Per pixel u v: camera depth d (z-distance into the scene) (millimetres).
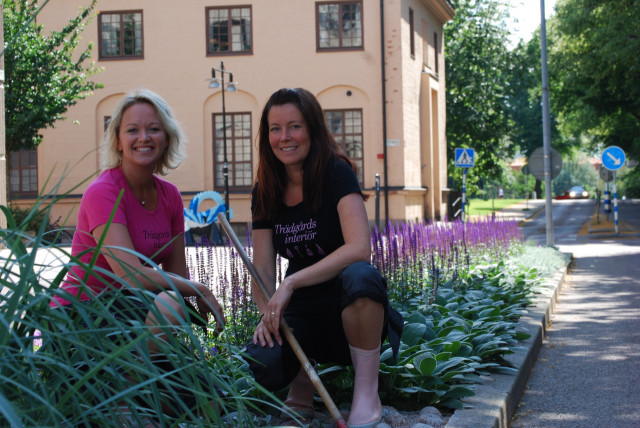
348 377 3705
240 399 2355
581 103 40562
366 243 3223
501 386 4023
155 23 24328
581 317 8016
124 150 3326
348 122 24047
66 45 20625
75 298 1886
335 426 3203
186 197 24234
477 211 42406
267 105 3391
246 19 24266
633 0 30766
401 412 3479
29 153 24312
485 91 33688
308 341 3301
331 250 3406
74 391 1691
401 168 23750
